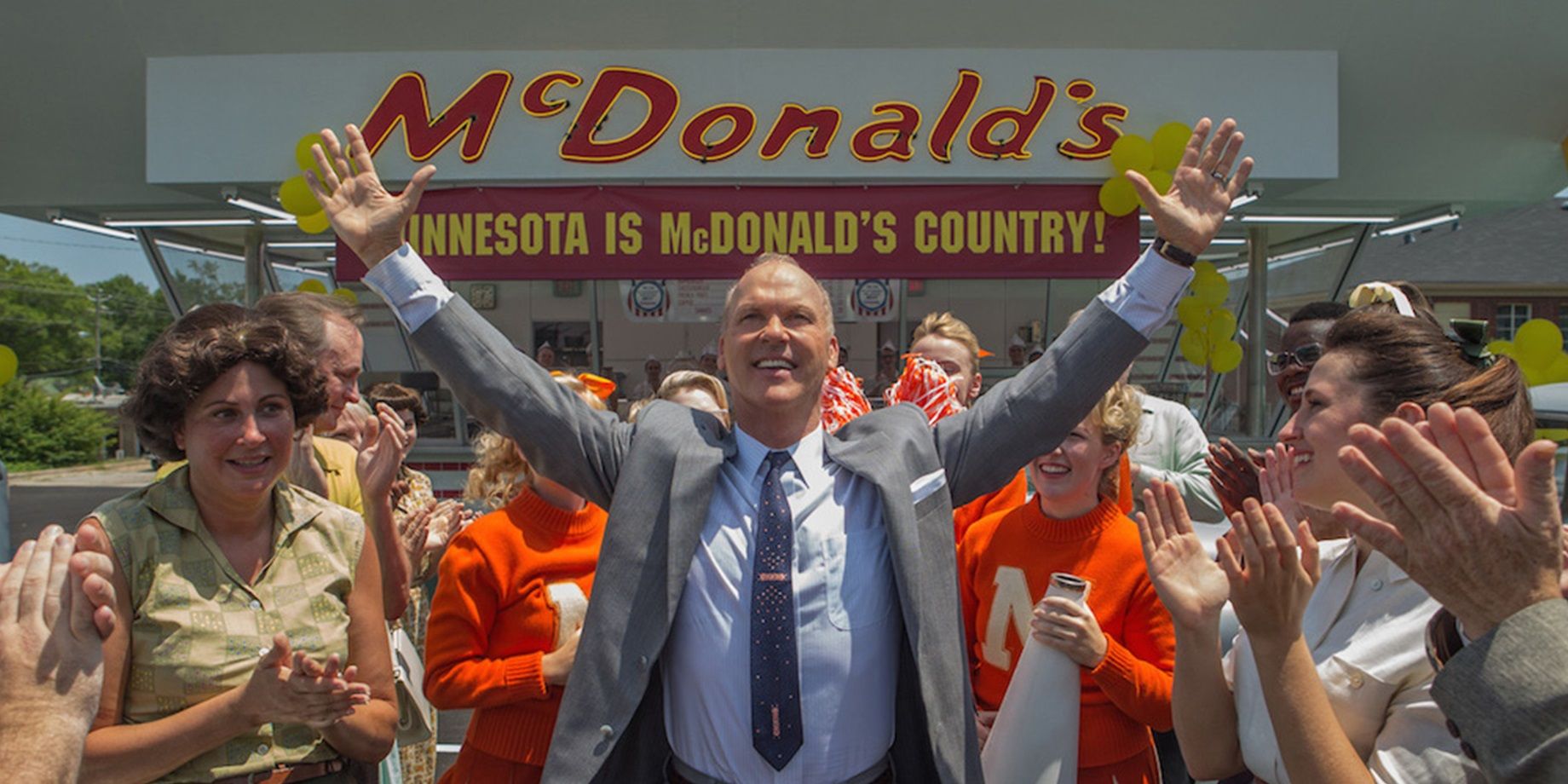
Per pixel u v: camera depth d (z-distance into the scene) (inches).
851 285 340.5
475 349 78.0
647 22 280.1
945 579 74.9
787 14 278.2
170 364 75.3
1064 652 88.6
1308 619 69.9
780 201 295.3
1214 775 73.6
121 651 73.3
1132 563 97.2
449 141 288.0
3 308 1686.8
